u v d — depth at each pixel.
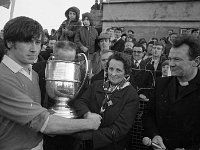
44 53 5.57
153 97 2.40
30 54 1.67
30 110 1.60
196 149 2.11
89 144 2.45
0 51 1.99
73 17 6.32
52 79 1.88
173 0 10.48
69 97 1.97
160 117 2.29
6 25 1.68
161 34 10.54
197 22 10.12
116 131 2.28
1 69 1.64
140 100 2.67
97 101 2.50
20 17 1.69
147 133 2.33
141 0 10.92
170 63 2.19
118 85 2.51
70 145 2.44
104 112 2.42
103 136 2.24
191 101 2.16
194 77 2.21
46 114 1.63
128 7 11.12
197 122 2.15
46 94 2.15
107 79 2.64
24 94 1.64
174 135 2.21
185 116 2.17
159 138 2.22
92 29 6.00
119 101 2.43
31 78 1.78
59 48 2.65
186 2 10.34
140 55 5.45
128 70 2.54
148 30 10.77
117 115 2.38
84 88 2.84
